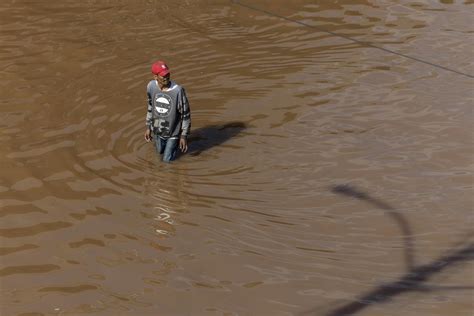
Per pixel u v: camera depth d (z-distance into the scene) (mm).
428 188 17641
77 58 24969
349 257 15070
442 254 15125
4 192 17219
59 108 21547
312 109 21719
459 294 13797
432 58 25203
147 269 14672
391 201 17125
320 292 13945
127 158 18969
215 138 20094
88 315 13375
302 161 18938
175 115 18234
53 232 15836
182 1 30453
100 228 15992
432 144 19672
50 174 18062
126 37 26797
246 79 23719
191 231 15945
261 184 17891
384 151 19359
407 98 22344
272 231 15992
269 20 28531
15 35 26562
